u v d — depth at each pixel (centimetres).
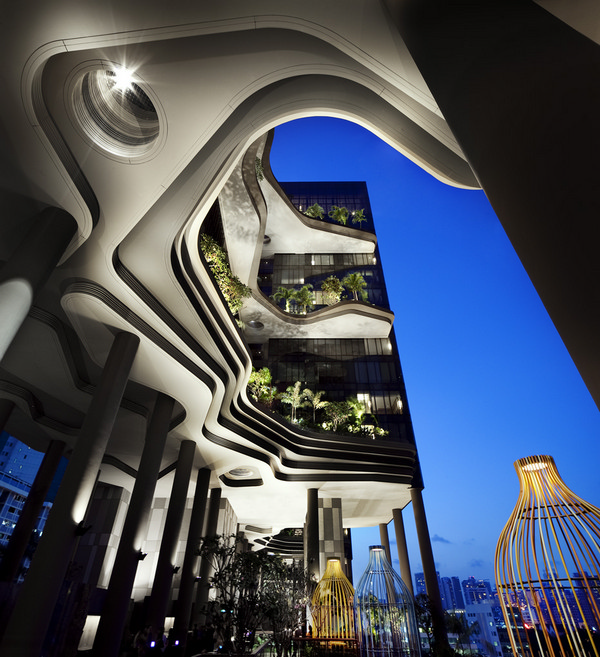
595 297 159
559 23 221
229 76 891
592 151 166
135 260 1320
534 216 202
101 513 2697
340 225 4991
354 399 3722
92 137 990
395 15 481
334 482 2725
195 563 2258
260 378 3122
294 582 1794
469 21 309
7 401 1962
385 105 980
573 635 396
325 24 738
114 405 1339
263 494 3008
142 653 1461
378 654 899
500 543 471
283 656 1318
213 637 2083
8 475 8838
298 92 1002
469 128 281
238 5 727
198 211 1241
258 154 3045
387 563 1008
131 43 812
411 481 2905
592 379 161
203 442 2217
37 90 873
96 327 1445
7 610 1074
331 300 4603
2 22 761
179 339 1540
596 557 412
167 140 1005
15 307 947
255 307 3944
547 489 465
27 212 1134
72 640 1215
